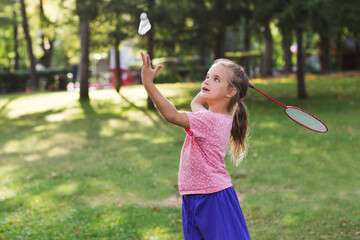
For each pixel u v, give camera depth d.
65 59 38.38
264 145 8.24
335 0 10.67
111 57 30.33
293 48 34.34
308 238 4.27
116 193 6.03
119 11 12.44
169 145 8.86
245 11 13.24
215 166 2.49
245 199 5.59
